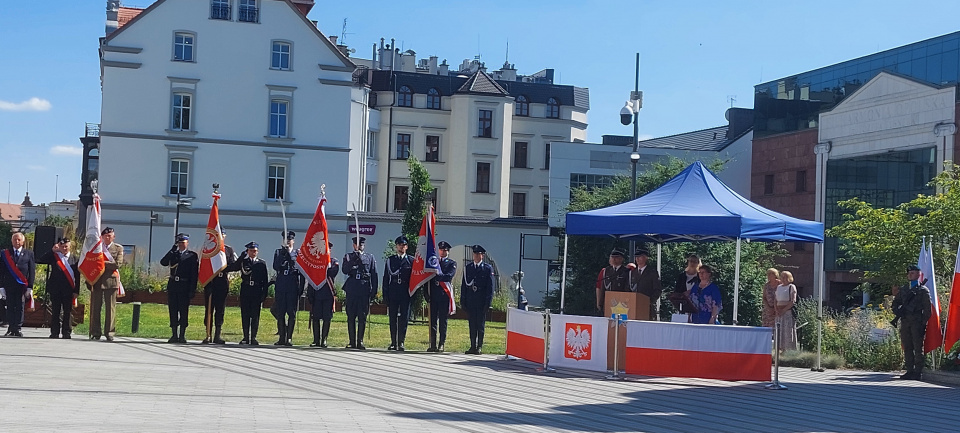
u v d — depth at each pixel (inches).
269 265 2247.8
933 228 997.8
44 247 856.9
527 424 449.1
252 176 2246.6
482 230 2325.3
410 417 451.2
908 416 528.1
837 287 2188.7
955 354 733.9
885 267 1021.2
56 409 421.7
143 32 2196.1
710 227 701.9
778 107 2416.3
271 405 471.5
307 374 615.5
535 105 3240.7
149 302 1493.6
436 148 3120.1
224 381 561.0
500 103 3093.0
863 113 2148.1
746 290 1421.0
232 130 2235.5
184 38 2220.7
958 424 504.1
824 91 2274.9
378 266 2294.5
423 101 3102.9
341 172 2287.2
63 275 797.9
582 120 3319.4
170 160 2206.0
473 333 816.3
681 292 734.5
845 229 1098.1
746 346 636.1
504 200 3100.4
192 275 810.8
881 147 2094.0
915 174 2001.7
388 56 3452.3
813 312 901.2
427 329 1130.0
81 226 2632.9
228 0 2236.7
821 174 2257.6
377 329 1091.3
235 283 1518.2
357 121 2827.3
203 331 958.4
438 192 3112.7
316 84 2279.8
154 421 402.6
